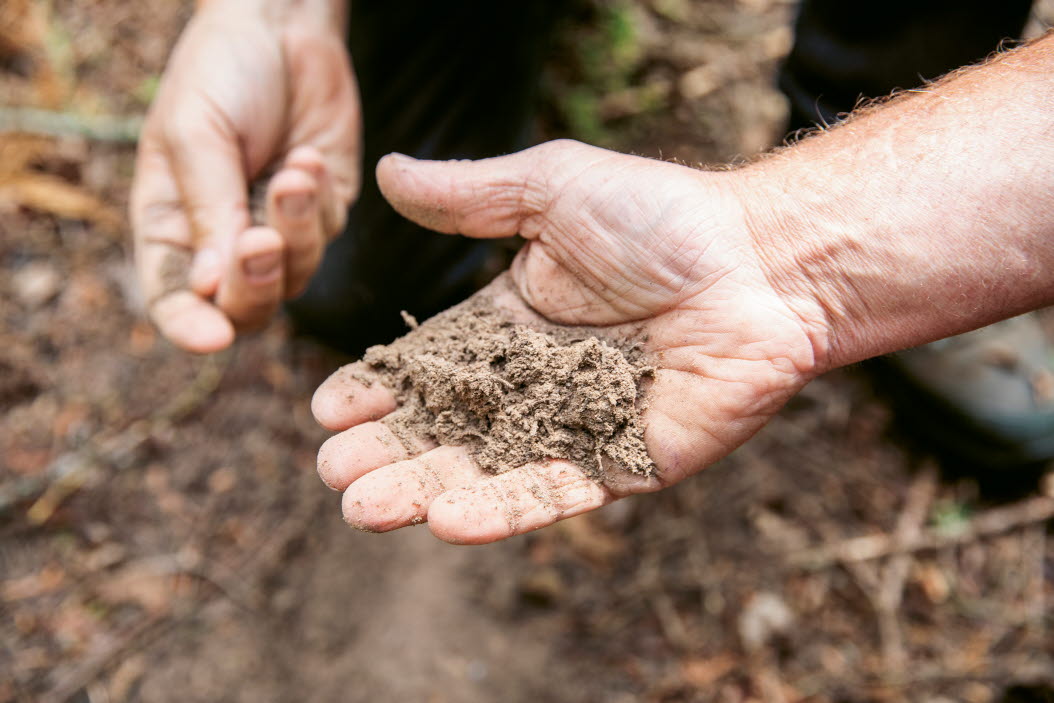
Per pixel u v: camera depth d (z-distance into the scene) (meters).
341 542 0.47
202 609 0.45
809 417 0.50
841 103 0.47
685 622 0.45
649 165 0.33
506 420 0.33
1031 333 0.50
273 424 0.49
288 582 0.46
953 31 0.41
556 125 0.57
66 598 0.45
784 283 0.32
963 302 0.31
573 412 0.33
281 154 0.44
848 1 0.43
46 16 0.56
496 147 0.50
